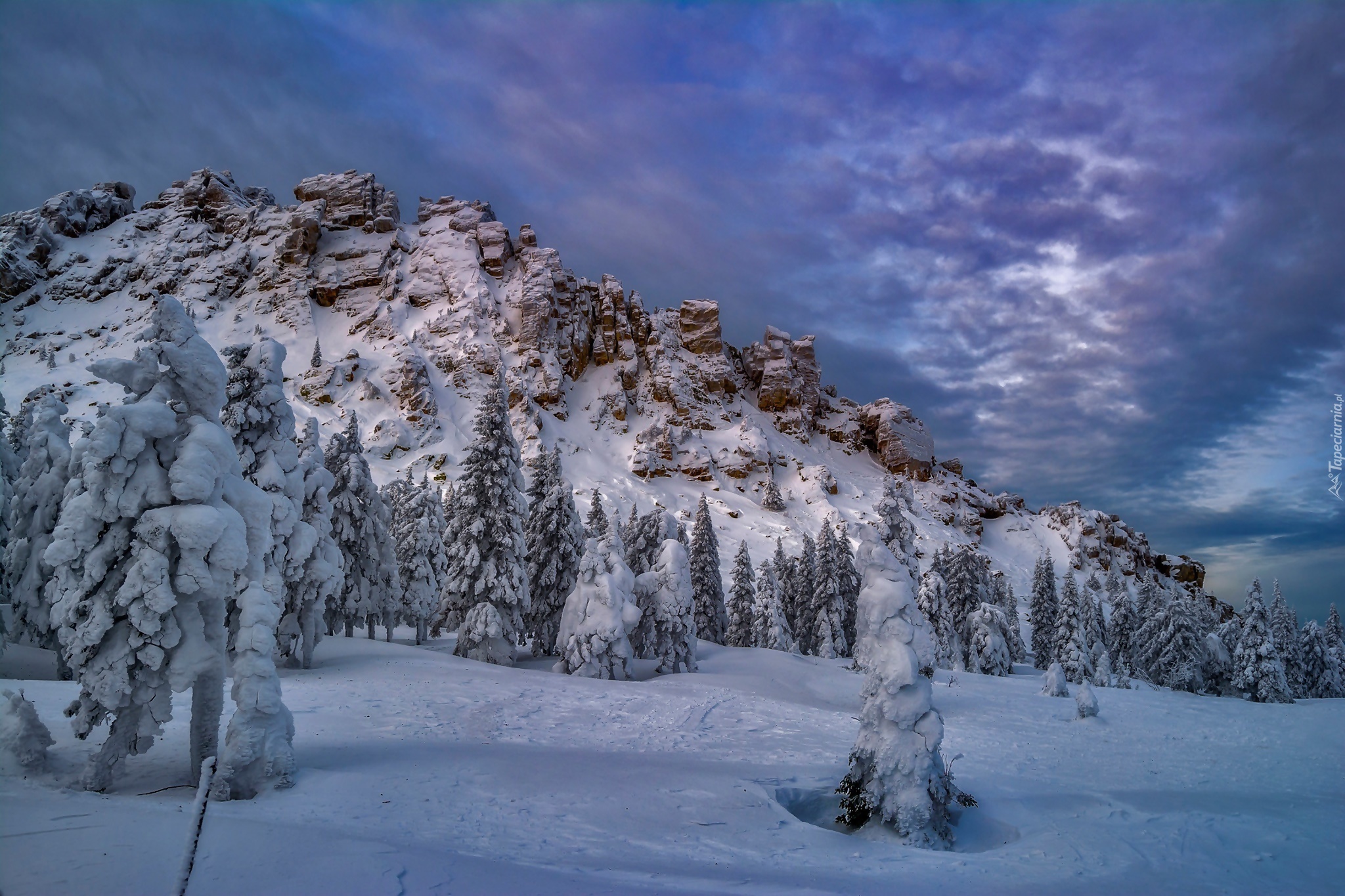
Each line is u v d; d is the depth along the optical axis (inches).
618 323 7377.0
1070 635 2039.9
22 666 1005.2
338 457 1439.5
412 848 373.4
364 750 644.1
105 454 474.9
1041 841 513.3
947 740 903.7
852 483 6742.1
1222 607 5447.8
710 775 643.5
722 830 502.3
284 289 6353.3
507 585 1371.8
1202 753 879.7
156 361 529.7
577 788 569.9
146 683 490.6
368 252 6870.1
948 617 1894.7
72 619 483.2
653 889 350.0
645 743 802.2
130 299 6269.7
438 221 7539.4
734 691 1190.9
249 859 329.4
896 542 1833.2
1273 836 532.4
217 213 7086.6
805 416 7755.9
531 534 1648.6
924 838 521.0
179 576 492.1
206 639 514.6
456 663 1253.7
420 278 6781.5
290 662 1118.4
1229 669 2009.1
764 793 595.2
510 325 6653.5
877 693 560.7
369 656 1252.5
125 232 6934.1
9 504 999.0
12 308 6028.5
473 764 616.1
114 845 334.0
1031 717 1117.1
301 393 5236.2
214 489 528.1
